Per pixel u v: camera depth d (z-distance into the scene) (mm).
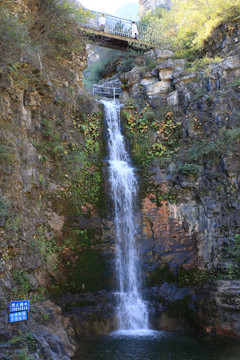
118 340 9273
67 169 11531
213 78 13531
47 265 9648
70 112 12742
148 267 11695
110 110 14641
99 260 11156
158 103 15266
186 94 14250
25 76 9477
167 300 10797
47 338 6949
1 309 6438
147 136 14477
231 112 12414
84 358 7941
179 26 17984
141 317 10688
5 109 8438
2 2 9672
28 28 10812
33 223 9102
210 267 11461
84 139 13141
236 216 11320
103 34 17469
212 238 11711
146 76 16156
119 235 12031
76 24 13617
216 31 15094
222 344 9055
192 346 8875
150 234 12422
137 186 13227
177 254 11859
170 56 16578
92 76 25969
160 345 8945
